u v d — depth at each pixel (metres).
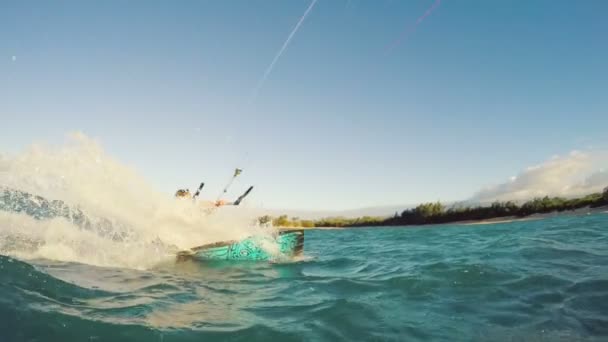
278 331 3.06
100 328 2.74
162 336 2.75
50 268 4.34
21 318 2.62
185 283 4.84
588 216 23.36
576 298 3.79
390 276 5.33
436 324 3.27
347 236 20.05
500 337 2.96
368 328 3.18
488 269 5.27
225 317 3.40
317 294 4.42
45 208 6.09
